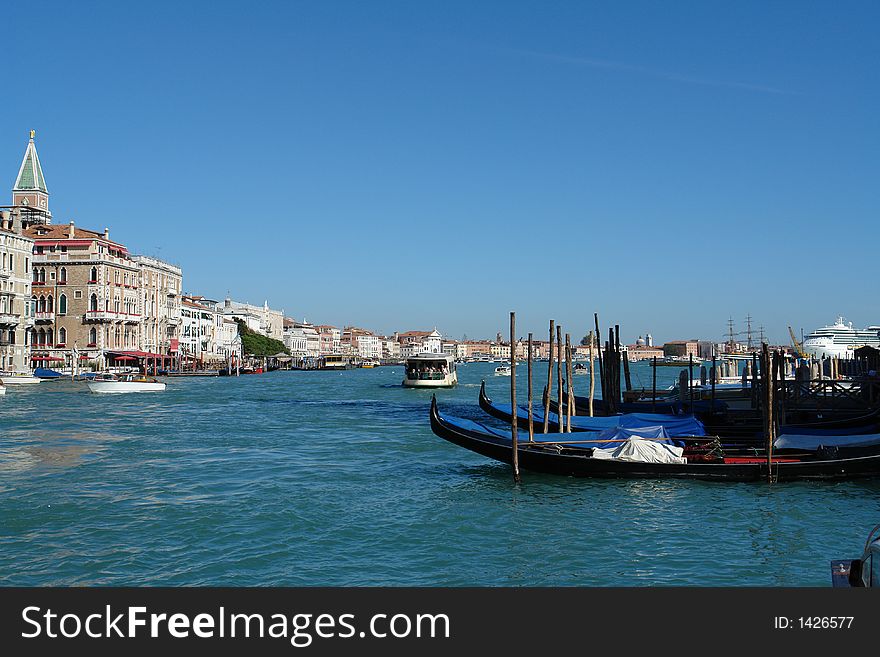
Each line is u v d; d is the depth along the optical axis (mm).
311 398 63156
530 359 23688
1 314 71125
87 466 24719
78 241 84500
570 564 14266
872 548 8859
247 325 157000
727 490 20297
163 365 94625
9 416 41406
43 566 13953
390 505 18875
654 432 23188
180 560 14352
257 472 23797
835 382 35469
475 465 25172
